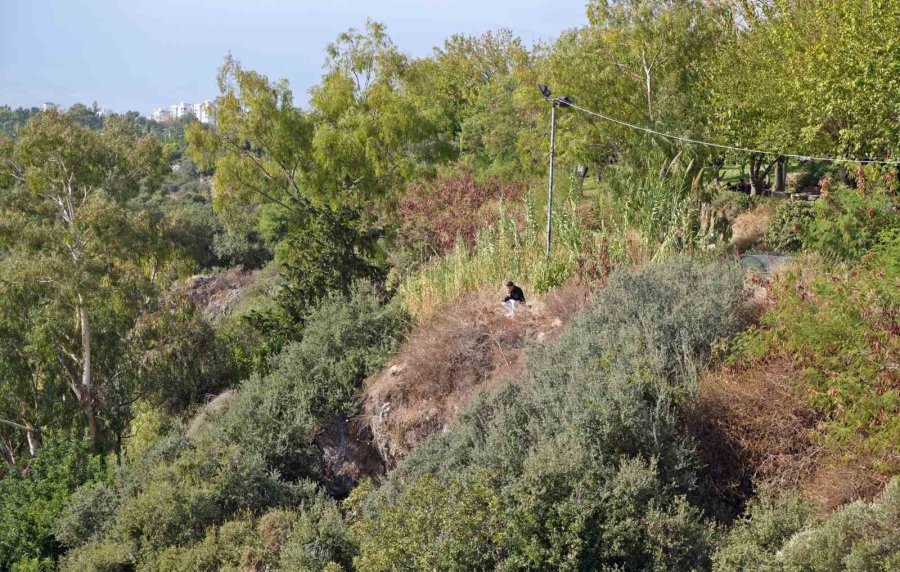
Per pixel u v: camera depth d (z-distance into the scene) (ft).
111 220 274.98
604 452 101.76
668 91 239.71
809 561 76.07
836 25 199.82
